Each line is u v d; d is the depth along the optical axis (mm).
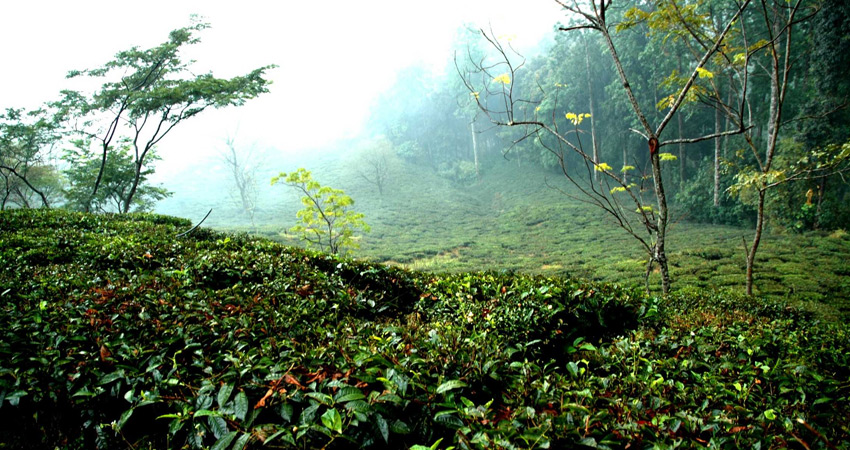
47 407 3133
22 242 8156
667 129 34562
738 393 3061
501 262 25547
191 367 3312
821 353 4273
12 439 2971
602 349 4219
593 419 2262
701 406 2875
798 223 22109
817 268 16266
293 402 2580
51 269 6449
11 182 22969
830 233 21094
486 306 5105
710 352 4047
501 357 3205
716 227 28469
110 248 7613
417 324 4852
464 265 25109
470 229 39094
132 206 30734
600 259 23234
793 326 6336
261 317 4230
